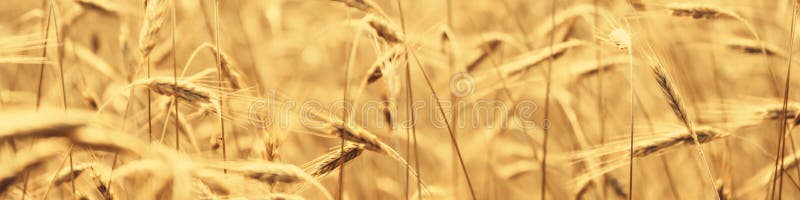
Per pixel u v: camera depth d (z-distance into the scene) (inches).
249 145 72.5
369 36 68.7
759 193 77.8
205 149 76.3
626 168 76.6
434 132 88.7
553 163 83.6
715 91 86.3
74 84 80.7
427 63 88.8
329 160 64.9
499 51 88.9
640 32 78.3
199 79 68.5
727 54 90.7
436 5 94.0
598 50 80.5
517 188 84.4
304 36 91.7
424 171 85.5
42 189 63.8
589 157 72.6
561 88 81.4
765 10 92.3
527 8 97.0
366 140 63.9
